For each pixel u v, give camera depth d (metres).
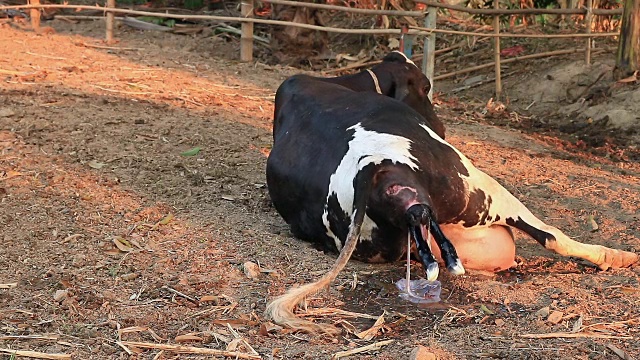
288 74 10.91
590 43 11.32
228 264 5.18
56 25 12.52
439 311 4.71
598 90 10.06
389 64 6.93
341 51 12.16
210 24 12.78
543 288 4.95
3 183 6.32
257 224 5.96
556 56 11.35
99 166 6.85
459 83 11.34
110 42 11.58
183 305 4.67
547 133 9.40
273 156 5.71
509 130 9.41
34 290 4.77
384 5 11.91
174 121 8.16
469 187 5.08
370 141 5.11
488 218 5.21
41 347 4.14
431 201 4.82
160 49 11.48
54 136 7.40
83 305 4.61
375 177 4.86
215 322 4.45
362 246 5.18
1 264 5.07
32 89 8.75
